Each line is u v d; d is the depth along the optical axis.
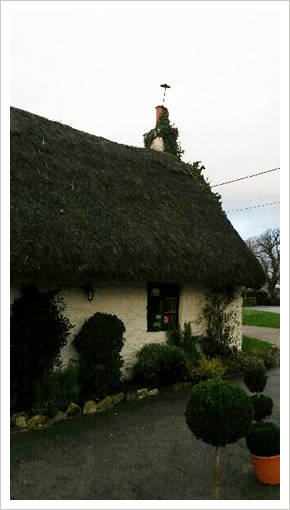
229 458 5.14
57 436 5.73
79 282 7.49
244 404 3.90
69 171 8.78
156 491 4.30
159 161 12.61
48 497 4.17
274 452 4.44
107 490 4.32
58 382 6.57
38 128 9.61
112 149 11.41
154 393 7.75
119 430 6.00
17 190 7.07
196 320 10.06
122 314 8.38
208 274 8.88
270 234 50.03
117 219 8.23
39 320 6.45
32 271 6.05
